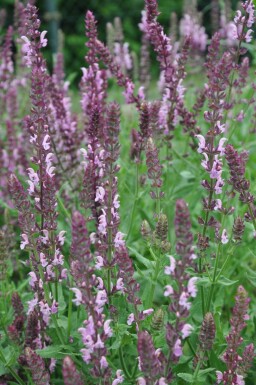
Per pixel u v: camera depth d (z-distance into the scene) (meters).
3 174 1.07
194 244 0.89
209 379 0.77
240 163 0.74
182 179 1.03
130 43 2.60
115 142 0.71
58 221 0.90
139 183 0.90
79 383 0.63
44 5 2.15
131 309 0.76
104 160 0.71
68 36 2.58
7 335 0.78
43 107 0.73
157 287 0.90
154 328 0.70
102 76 0.92
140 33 2.65
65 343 0.75
